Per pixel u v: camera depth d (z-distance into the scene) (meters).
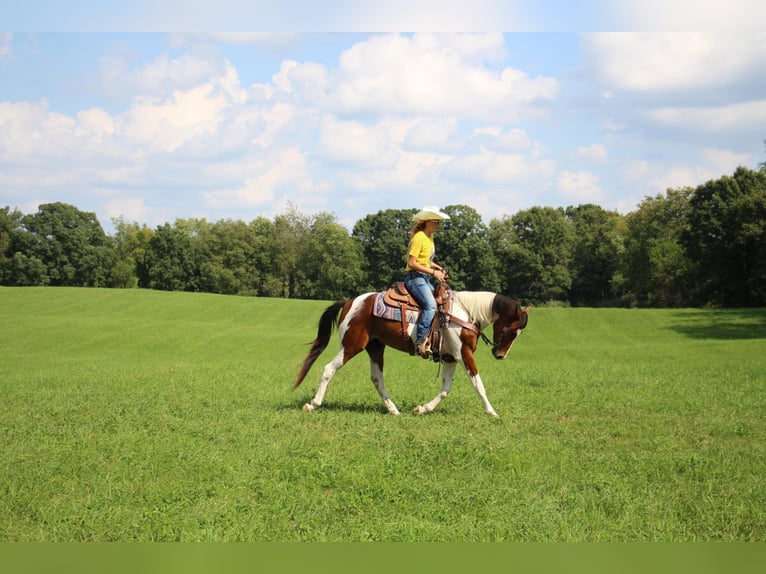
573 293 95.75
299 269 97.00
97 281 98.00
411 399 12.64
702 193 65.81
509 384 14.77
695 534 6.07
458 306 10.90
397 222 93.75
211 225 110.88
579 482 7.21
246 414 10.72
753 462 8.02
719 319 47.06
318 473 7.37
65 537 5.93
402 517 6.39
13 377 17.42
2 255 91.69
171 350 34.38
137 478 7.30
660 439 9.12
